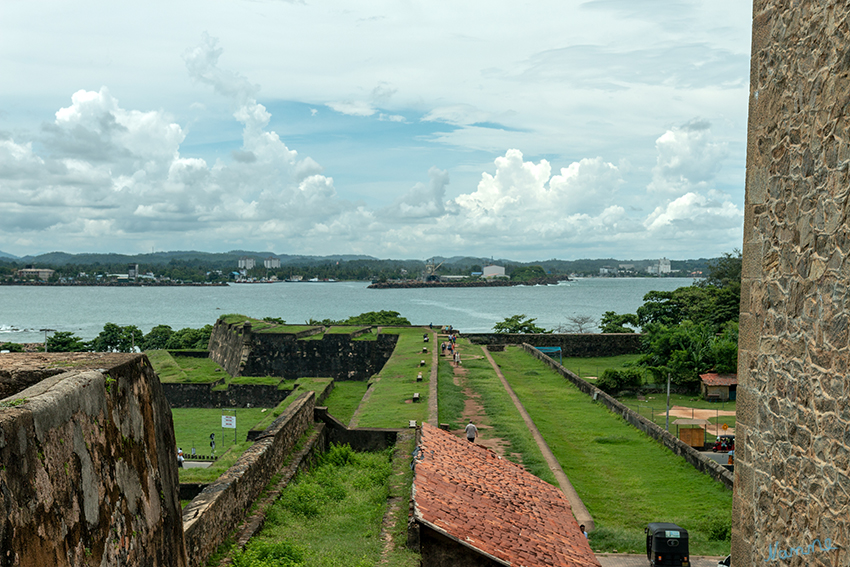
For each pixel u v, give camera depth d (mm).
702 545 18656
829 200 5707
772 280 6688
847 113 5480
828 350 5680
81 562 4891
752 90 7168
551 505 15258
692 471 24703
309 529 14625
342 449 21578
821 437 5762
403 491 16812
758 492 6879
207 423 43125
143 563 6234
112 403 5832
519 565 11109
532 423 28312
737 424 7395
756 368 6973
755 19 7105
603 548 18250
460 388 35562
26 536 4141
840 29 5594
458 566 11867
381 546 12938
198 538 11336
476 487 14461
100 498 5340
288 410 20812
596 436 29672
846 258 5445
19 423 4176
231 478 13961
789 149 6395
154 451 6906
